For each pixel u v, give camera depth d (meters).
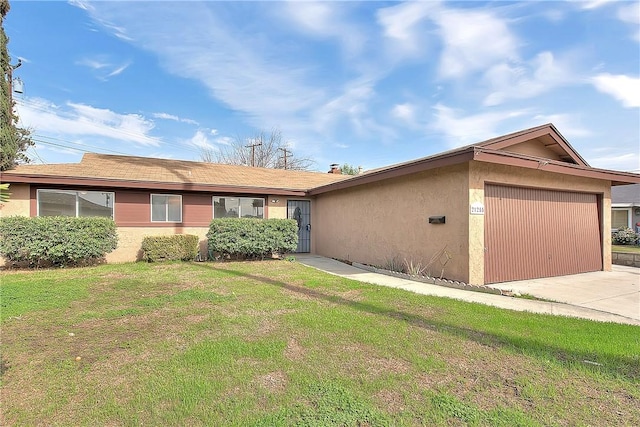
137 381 2.81
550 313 4.95
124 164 12.49
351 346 3.58
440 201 7.70
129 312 4.79
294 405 2.46
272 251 11.21
